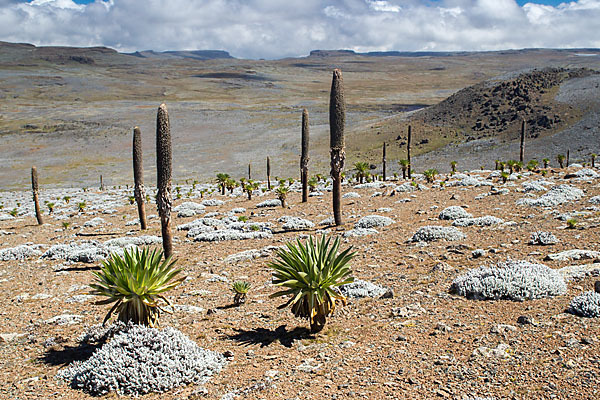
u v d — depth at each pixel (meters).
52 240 28.94
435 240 16.44
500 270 10.45
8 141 178.88
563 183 30.81
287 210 32.62
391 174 103.38
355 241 18.66
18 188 112.75
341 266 9.48
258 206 37.06
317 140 167.62
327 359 7.81
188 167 138.62
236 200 45.12
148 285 9.23
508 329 7.93
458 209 21.27
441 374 6.75
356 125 191.00
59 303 13.60
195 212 36.88
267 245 20.33
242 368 7.88
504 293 9.63
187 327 10.41
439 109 173.25
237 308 11.70
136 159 29.53
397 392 6.39
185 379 7.51
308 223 25.00
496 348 7.26
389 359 7.48
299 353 8.29
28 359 9.05
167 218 17.86
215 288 14.02
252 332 9.77
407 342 8.07
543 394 5.90
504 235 15.78
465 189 32.75
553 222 16.94
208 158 151.75
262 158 146.75
